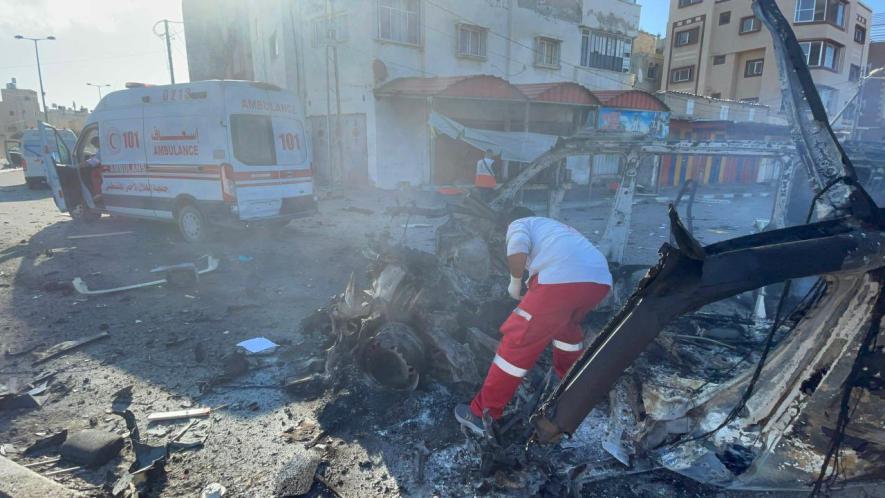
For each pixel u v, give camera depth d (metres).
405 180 17.12
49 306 5.29
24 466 2.68
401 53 16.72
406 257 3.97
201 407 3.32
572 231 2.94
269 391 3.54
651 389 2.99
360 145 16.98
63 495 2.40
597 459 2.73
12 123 62.00
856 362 1.95
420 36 17.20
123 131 8.80
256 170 7.96
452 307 3.80
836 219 1.81
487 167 11.05
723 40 35.69
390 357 3.33
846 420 2.04
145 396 3.47
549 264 2.72
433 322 3.55
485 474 2.57
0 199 14.70
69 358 4.07
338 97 16.09
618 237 5.11
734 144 4.95
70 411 3.27
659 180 17.84
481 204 4.73
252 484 2.58
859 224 1.77
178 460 2.78
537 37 20.86
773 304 4.81
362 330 3.57
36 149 17.45
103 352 4.19
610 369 1.69
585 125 18.95
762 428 2.36
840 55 33.06
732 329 4.26
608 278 2.81
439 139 17.23
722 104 24.61
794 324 2.42
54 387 3.58
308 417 3.20
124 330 4.68
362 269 6.80
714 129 21.73
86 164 9.51
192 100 7.79
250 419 3.18
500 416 2.83
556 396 1.82
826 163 2.15
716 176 21.94
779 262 1.57
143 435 3.01
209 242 8.30
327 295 5.77
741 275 1.55
